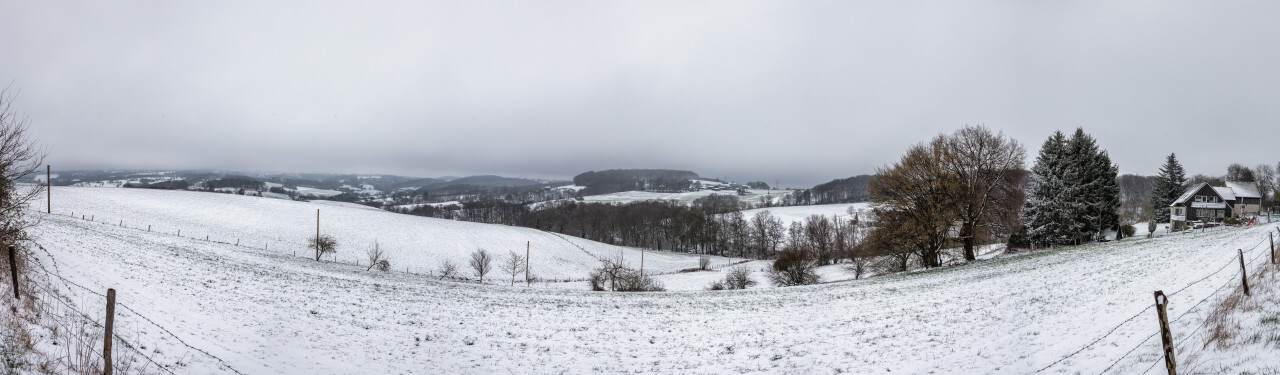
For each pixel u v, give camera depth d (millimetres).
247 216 90812
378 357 16312
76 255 22578
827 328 20281
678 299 31750
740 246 130125
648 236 148625
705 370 15695
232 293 23547
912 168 43500
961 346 15008
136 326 14016
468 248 89625
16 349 9555
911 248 44750
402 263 77125
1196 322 11703
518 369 16031
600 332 21266
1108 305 16703
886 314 22000
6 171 15773
